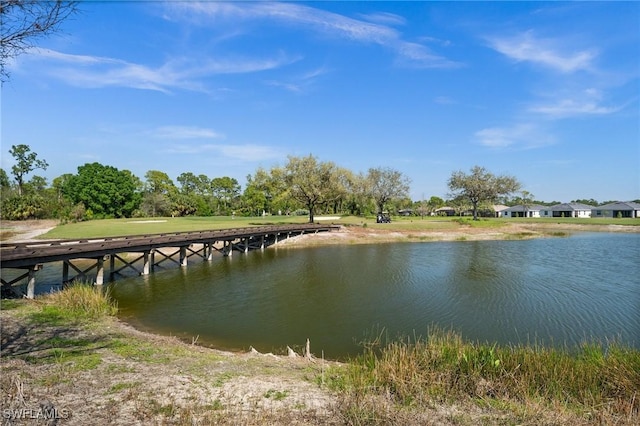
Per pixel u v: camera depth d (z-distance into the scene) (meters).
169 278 25.48
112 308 16.81
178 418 6.35
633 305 17.58
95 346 10.79
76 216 65.88
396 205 115.62
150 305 18.47
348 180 82.31
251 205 96.62
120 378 8.27
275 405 7.05
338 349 12.76
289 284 23.17
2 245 18.89
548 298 18.97
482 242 47.81
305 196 59.59
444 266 29.17
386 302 18.53
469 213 124.94
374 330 14.57
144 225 53.66
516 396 7.68
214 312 17.20
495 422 6.43
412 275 25.47
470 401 7.35
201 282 24.06
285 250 42.16
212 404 7.04
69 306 15.40
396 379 7.77
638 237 53.66
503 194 79.94
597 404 7.11
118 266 29.77
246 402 7.19
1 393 7.09
